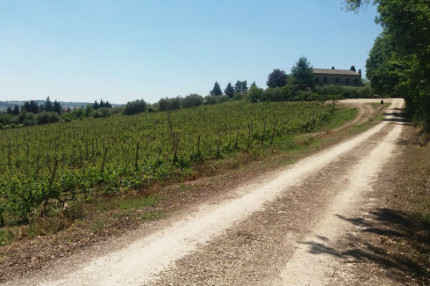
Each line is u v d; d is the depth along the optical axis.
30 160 24.53
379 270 4.90
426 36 10.85
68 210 8.02
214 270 4.82
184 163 16.16
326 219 7.35
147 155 22.19
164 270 4.80
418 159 14.31
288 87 74.88
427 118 24.69
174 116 52.50
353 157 16.41
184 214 7.68
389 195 9.41
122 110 79.88
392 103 56.84
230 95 135.88
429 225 6.93
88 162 22.11
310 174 12.51
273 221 7.17
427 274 4.81
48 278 4.51
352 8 10.59
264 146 23.59
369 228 6.79
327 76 93.12
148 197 9.49
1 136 47.47
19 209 9.73
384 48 31.08
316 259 5.25
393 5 12.08
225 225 6.90
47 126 59.00
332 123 39.16
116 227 6.68
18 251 5.43
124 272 4.72
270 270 4.84
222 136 26.97
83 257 5.23
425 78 12.84
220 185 10.86
